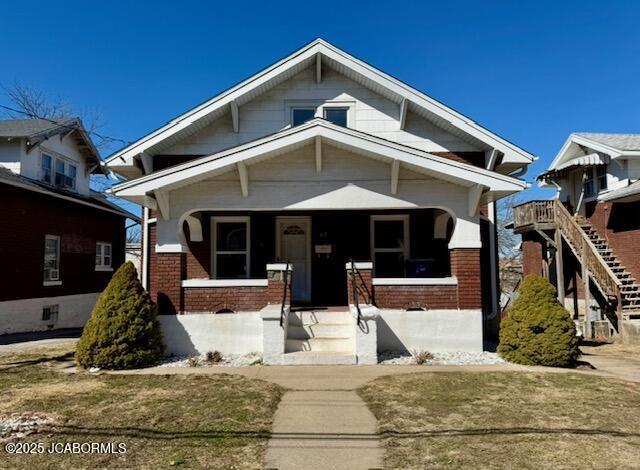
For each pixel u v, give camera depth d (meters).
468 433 4.61
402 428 4.77
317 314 8.98
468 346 8.72
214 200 8.91
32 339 11.98
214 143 10.95
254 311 8.78
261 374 7.12
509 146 10.38
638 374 7.49
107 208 18.61
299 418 5.09
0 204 13.08
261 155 8.50
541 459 3.97
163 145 10.77
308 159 9.00
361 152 8.80
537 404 5.53
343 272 11.74
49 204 15.52
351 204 8.95
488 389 6.20
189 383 6.56
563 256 18.77
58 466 3.87
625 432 4.61
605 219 16.69
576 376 6.96
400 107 10.91
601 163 16.55
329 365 7.78
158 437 4.52
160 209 8.76
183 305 8.76
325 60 10.94
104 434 4.58
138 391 6.13
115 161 10.44
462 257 8.87
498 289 12.25
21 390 6.20
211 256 11.72
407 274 10.69
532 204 16.78
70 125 16.94
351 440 4.46
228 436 4.55
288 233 11.97
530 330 7.99
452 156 10.88
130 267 8.32
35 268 14.65
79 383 6.59
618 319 13.35
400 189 8.96
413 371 7.30
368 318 7.94
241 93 10.57
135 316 7.92
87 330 7.84
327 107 11.08
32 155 15.32
